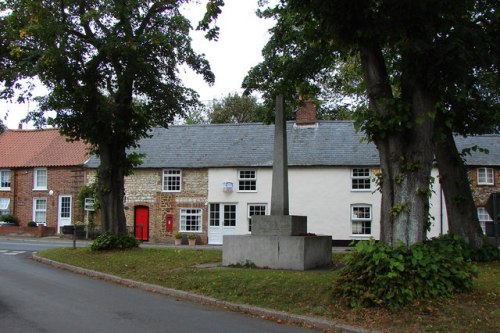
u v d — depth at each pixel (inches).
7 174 1560.0
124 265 612.1
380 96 401.7
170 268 565.6
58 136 1614.2
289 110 714.2
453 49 359.9
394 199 392.2
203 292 446.6
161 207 1348.4
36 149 1585.9
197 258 634.2
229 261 564.4
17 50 661.9
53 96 689.6
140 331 312.8
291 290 408.5
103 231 772.6
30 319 340.5
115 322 337.1
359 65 715.4
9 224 1494.8
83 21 660.7
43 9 645.9
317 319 339.0
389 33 376.8
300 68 643.5
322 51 591.2
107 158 777.6
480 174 1230.3
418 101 388.2
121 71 729.6
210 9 435.8
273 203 574.6
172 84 802.2
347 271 373.4
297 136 1338.6
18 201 1533.0
